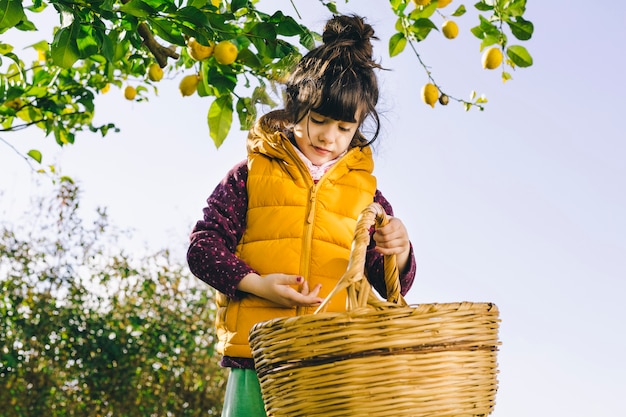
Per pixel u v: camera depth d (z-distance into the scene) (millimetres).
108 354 4938
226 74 1962
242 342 1669
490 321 1325
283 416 1308
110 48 1711
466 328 1289
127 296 5191
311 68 1825
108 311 5121
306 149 1813
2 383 4785
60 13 1639
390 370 1243
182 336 5180
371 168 1869
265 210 1765
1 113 2609
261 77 2066
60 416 4910
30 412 4793
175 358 5184
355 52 1854
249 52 1850
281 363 1293
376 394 1240
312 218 1746
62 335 4914
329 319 1247
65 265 5016
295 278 1606
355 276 1349
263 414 1655
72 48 1629
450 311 1274
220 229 1762
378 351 1245
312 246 1735
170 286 5254
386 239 1587
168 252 5277
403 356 1251
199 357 5230
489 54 2012
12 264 4930
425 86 2119
